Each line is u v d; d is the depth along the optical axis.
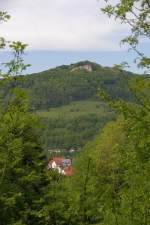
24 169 17.77
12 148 14.30
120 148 13.04
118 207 12.95
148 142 12.45
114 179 13.09
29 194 19.17
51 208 14.03
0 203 16.25
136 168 12.66
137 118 12.55
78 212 13.50
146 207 12.48
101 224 13.32
